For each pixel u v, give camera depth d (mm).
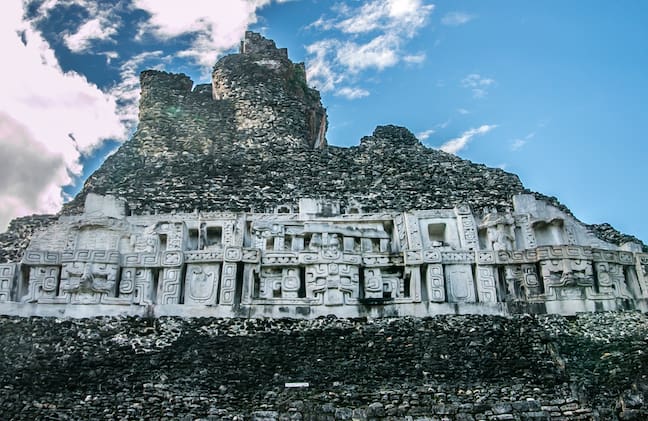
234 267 22547
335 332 21141
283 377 19094
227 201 25688
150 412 17812
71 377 18844
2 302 21609
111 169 28312
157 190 26375
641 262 23453
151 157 29281
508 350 20078
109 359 19641
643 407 17609
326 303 22062
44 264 22344
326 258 22766
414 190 26578
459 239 24109
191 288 22312
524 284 22641
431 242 24109
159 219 24203
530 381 18844
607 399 18094
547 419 17719
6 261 23562
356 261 22938
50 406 17922
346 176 27484
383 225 24734
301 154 29203
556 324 21344
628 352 19625
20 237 24547
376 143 30125
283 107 32406
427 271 22766
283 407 17984
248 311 21797
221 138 30828
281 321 21547
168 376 18953
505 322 21500
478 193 26406
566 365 19375
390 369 19375
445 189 26656
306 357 19891
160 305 21844
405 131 31172
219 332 21062
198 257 22750
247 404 18156
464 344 20344
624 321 21406
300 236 23828
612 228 26297
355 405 18188
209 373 19125
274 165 28109
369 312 22016
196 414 17781
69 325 21031
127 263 22609
